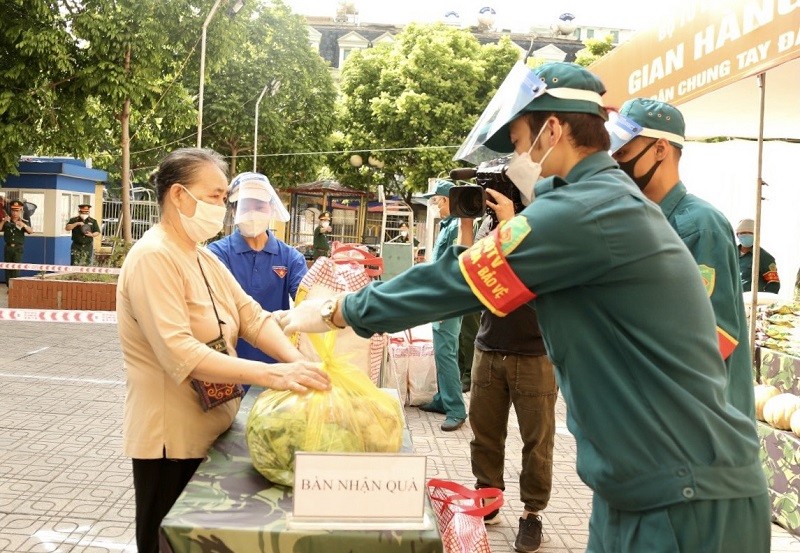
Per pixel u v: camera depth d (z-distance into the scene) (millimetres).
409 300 1571
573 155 1610
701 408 1463
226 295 2340
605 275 1455
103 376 6750
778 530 3867
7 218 14969
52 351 7832
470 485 4324
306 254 25312
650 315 1462
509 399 3547
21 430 4969
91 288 10891
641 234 1454
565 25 42656
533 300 1579
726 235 2375
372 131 26281
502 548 3496
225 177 2256
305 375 1787
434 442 5199
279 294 3352
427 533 1497
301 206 28469
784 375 4246
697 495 1426
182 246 2209
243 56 22156
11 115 12055
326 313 1713
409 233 22328
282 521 1522
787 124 6488
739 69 3557
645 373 1465
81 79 12516
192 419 2109
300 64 22969
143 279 2018
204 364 1961
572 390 1531
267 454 1705
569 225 1437
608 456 1488
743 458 1508
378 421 1746
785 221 7789
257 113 21328
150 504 2160
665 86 4594
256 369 1872
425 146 25203
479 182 2107
